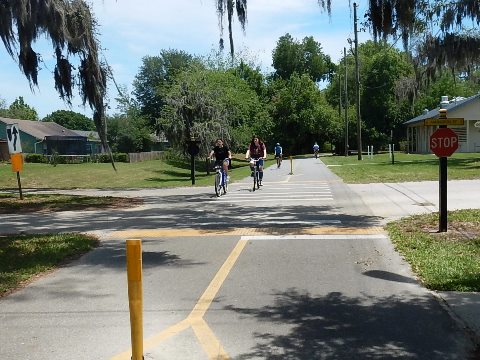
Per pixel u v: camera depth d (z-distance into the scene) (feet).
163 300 20.18
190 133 128.16
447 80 210.38
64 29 41.83
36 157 155.63
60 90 46.11
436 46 79.30
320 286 21.61
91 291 21.71
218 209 47.32
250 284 22.17
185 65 220.43
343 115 244.42
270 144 248.11
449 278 21.68
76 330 17.17
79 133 259.80
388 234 32.17
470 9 60.13
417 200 48.49
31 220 43.32
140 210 48.70
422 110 226.17
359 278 22.65
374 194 55.01
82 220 42.83
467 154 139.85
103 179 104.73
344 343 15.65
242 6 40.09
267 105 231.71
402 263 25.02
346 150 194.29
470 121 156.25
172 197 60.70
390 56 225.56
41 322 18.02
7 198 61.11
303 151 258.37
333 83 297.74
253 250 28.86
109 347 15.71
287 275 23.47
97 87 46.80
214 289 21.56
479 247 27.17
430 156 150.61
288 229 35.17
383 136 232.12
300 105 244.01
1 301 20.53
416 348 15.19
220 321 17.74
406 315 17.88
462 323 16.97
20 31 40.63
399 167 99.04
